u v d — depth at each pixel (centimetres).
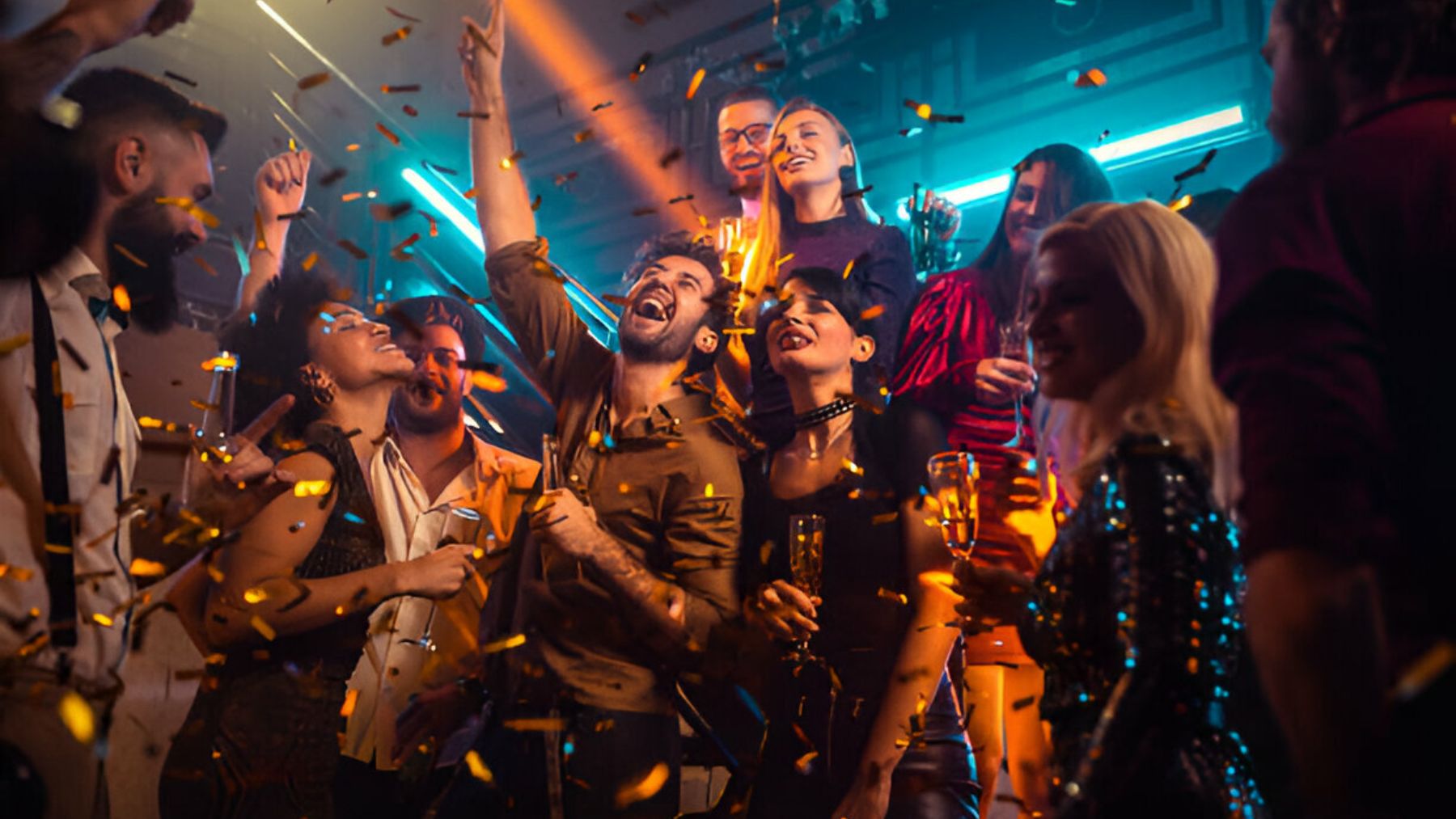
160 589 280
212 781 227
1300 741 119
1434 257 127
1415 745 116
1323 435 122
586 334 300
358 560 258
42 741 164
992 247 314
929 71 697
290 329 302
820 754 234
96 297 196
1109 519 138
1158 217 161
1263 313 132
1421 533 121
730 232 346
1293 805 159
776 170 353
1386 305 129
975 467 205
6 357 174
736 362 321
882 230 344
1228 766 128
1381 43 143
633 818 235
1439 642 117
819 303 267
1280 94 157
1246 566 129
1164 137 593
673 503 262
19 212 179
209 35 696
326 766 237
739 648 248
